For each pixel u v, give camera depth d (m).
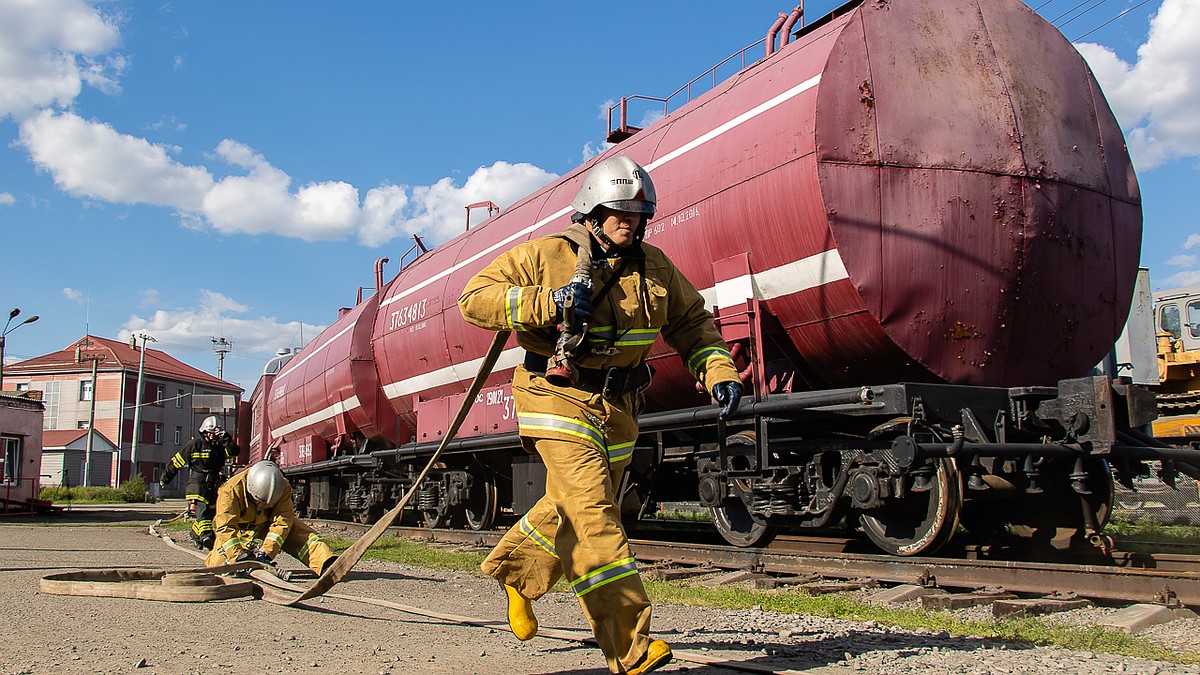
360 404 16.05
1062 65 7.64
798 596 5.98
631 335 3.21
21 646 3.86
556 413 3.16
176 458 10.07
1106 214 7.50
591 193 3.18
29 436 24.20
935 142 6.93
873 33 7.04
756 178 7.29
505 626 4.39
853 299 6.72
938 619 4.92
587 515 3.01
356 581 7.13
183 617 4.72
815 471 7.22
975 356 6.91
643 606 2.93
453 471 12.81
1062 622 4.84
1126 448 6.39
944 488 6.66
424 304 13.48
